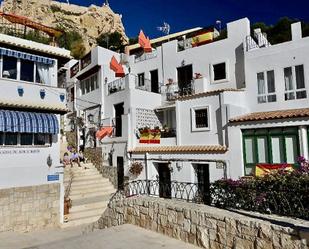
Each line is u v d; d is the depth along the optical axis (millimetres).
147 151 19891
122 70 25781
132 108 21828
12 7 81438
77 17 86312
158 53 26391
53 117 17219
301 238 5578
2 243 13211
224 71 21938
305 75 16672
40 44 17422
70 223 16391
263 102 18203
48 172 16906
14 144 15906
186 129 19344
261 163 15398
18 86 16391
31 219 15844
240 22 21109
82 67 31047
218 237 7238
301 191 7430
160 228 9008
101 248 7766
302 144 14180
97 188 20578
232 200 8961
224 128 17047
